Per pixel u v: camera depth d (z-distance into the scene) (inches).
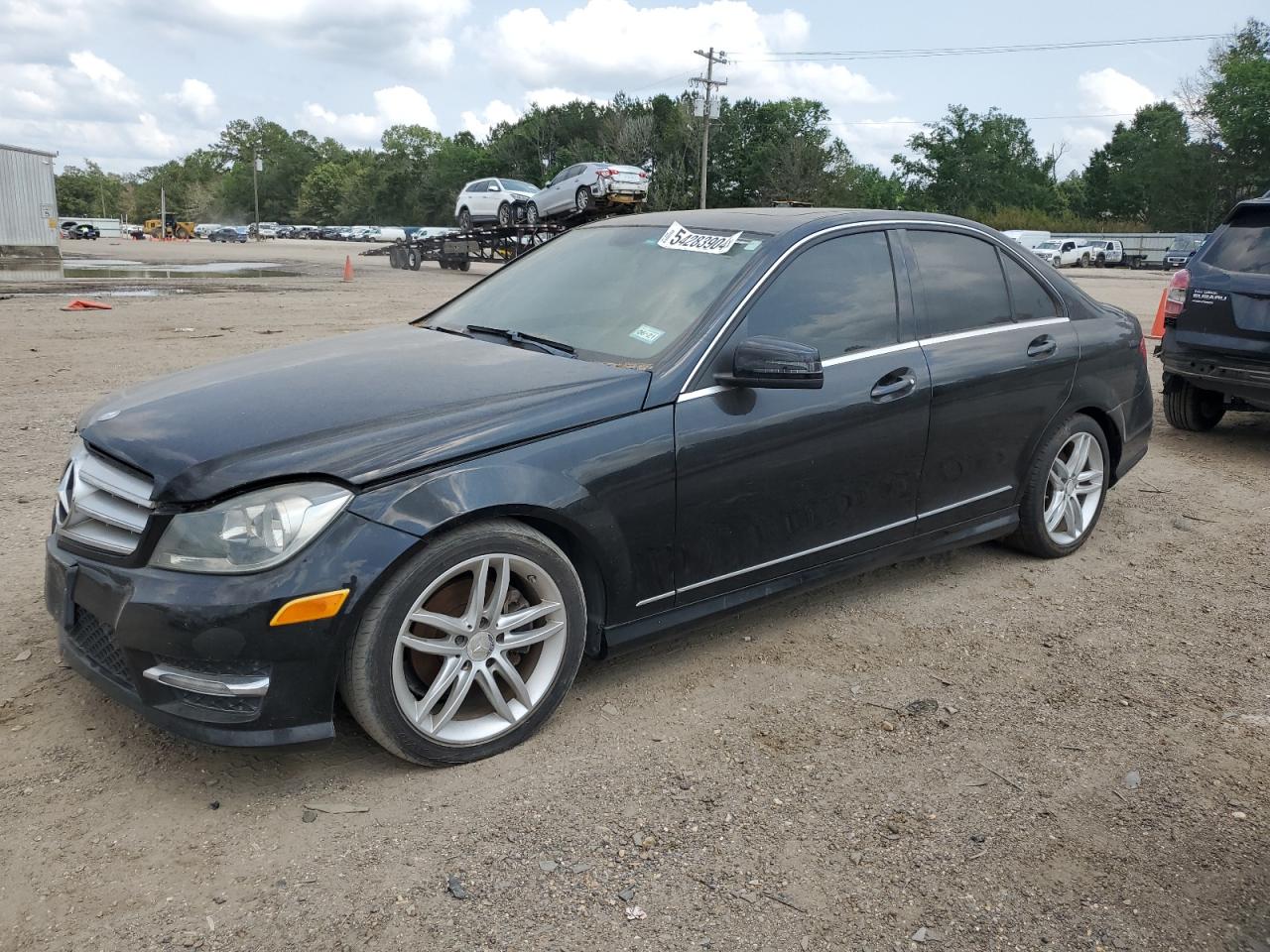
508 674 120.0
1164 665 151.4
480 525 114.4
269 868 99.4
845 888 99.3
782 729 129.5
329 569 104.0
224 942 89.4
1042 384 178.7
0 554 178.9
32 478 227.6
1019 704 138.3
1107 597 177.8
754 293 141.3
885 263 160.1
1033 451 182.7
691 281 145.9
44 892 94.7
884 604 172.1
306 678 105.4
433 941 90.2
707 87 2266.2
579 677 141.9
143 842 102.7
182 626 102.3
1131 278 1612.9
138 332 499.2
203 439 111.9
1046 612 170.4
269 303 689.6
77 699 129.9
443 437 114.0
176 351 430.6
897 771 120.6
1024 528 188.2
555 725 128.6
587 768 119.0
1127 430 201.5
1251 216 274.4
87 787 111.5
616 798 112.8
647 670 144.7
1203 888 101.0
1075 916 96.3
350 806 110.0
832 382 146.2
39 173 949.2
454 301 176.7
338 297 768.3
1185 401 309.3
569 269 165.3
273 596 102.3
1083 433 191.9
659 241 160.1
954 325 167.5
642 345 137.8
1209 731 132.3
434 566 110.2
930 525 166.7
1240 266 270.4
